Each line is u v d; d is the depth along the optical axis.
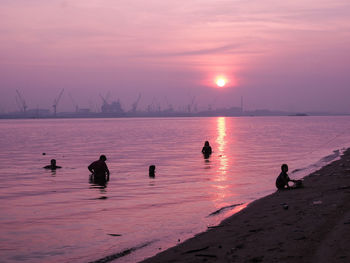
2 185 20.92
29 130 123.12
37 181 22.41
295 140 63.75
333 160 32.03
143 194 18.00
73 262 9.23
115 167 29.48
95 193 18.34
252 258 8.47
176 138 73.56
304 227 10.81
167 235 11.24
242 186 20.12
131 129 126.56
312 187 18.20
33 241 10.83
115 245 10.45
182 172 26.12
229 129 121.19
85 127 152.88
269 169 27.25
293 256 8.37
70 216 13.70
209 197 17.11
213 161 33.22
